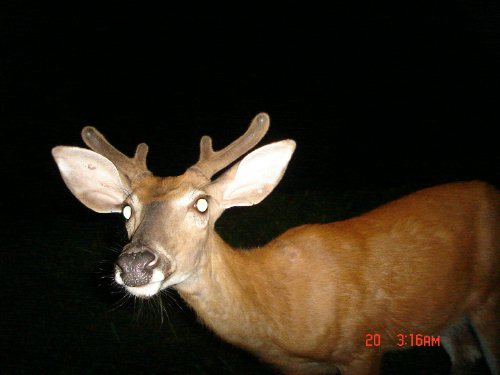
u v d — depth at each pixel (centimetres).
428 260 90
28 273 170
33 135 411
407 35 597
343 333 86
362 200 218
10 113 460
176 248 70
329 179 271
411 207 94
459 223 93
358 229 91
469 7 569
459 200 95
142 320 134
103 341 126
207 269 76
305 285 84
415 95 484
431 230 91
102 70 561
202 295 77
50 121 450
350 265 87
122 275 66
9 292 156
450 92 481
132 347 123
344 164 302
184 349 120
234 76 582
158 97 532
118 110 493
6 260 182
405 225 91
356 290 86
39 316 140
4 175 317
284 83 561
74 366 116
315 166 301
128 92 534
